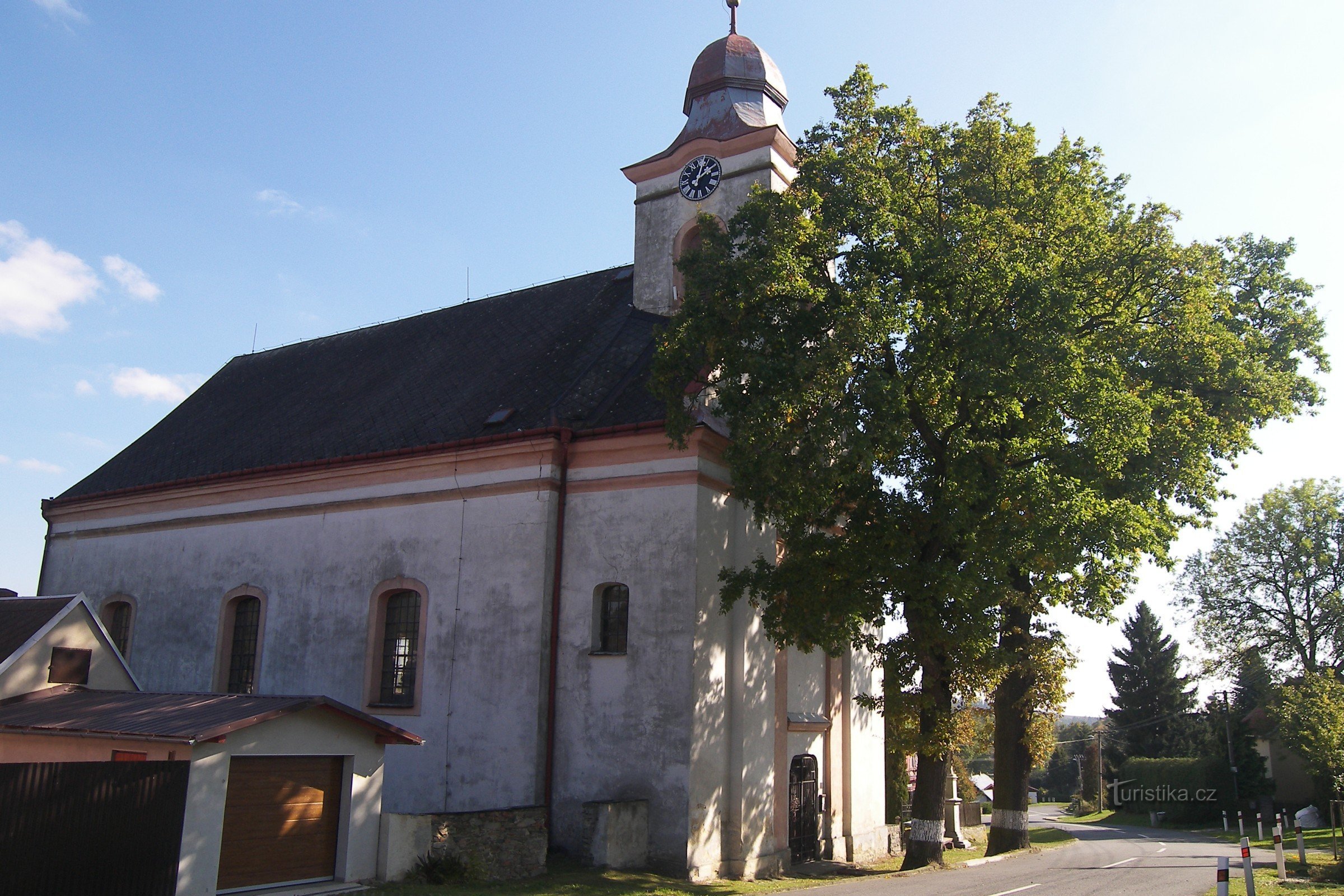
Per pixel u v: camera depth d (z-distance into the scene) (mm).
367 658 21500
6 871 10758
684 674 18172
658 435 19281
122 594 26844
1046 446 17797
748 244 17859
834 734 23688
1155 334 20438
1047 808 85375
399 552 21766
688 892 15617
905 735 18688
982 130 17766
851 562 17516
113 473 30062
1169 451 20188
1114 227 20984
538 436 20141
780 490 16906
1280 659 52344
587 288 27344
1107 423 16969
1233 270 25531
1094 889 15125
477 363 25844
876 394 15867
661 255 25250
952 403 17312
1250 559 53188
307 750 13695
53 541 29234
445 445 21203
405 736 14641
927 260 16766
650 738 18219
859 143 17953
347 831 14000
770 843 19859
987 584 16891
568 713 19172
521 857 15758
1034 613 21703
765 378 16297
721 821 18531
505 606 19969
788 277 16859
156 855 12008
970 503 16812
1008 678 23641
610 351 23219
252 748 13023
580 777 18734
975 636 17281
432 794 19906
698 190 25016
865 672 25672
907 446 18656
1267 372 23016
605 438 19844
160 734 12742
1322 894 14852
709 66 26312
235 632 24562
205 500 25688
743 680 19469
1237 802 51094
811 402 16562
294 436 26500
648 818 17844
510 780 19031
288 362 32781
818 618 17484
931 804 19797
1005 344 16250
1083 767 79875
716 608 19094
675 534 18859
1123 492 19969
